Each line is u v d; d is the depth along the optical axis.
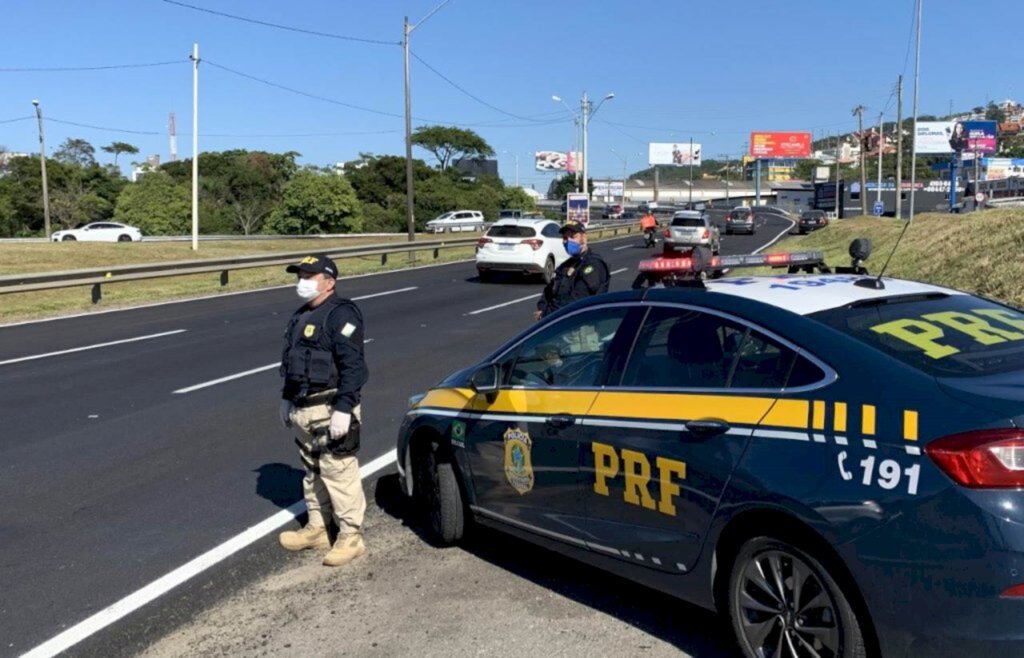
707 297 4.00
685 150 139.12
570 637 4.10
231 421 8.58
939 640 2.97
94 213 79.31
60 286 18.86
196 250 39.50
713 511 3.60
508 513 4.79
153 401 9.53
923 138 98.50
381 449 7.52
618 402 4.10
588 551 4.30
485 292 21.58
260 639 4.21
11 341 14.21
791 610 3.42
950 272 15.15
